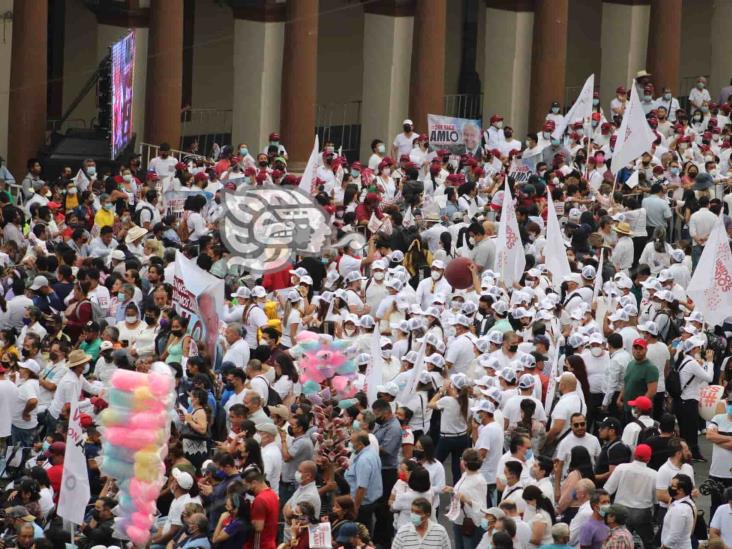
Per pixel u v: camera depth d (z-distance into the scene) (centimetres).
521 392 4634
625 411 4956
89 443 4356
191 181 7138
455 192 7262
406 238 6475
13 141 8050
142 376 3384
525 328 5306
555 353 4897
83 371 4734
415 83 9331
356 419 4428
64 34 9656
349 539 3869
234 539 3903
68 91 9712
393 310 5497
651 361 5100
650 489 4284
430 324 5131
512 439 4166
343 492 4288
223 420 4534
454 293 5628
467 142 8544
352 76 10988
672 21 10450
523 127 10056
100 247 6222
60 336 5150
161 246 5931
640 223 6988
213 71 10319
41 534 4012
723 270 5319
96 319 5278
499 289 5416
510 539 3734
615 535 3966
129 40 8206
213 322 4925
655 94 10481
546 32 9819
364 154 9719
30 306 5219
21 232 6281
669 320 5525
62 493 4038
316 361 4656
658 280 5744
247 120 9138
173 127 8600
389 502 4303
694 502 4453
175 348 4997
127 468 3381
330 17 10888
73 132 8100
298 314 5325
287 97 8844
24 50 8012
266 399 4581
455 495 4241
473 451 4244
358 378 4684
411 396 4744
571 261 6181
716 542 3781
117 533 3894
